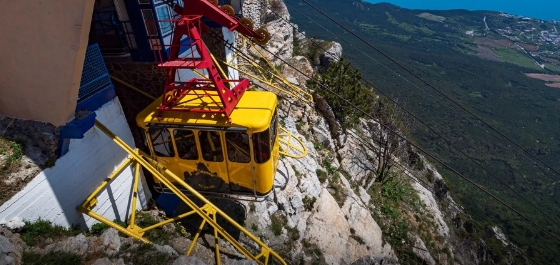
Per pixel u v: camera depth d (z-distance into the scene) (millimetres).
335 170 20984
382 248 17922
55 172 7371
